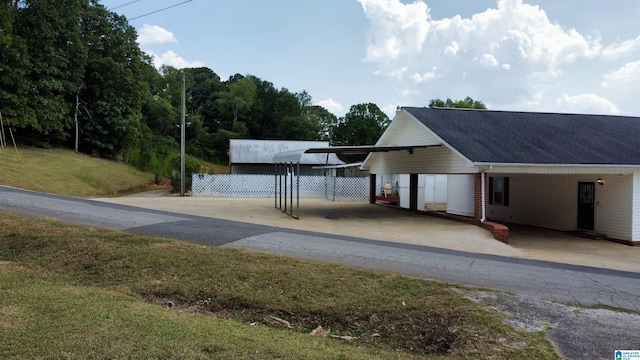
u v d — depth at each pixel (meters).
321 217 14.98
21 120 28.55
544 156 12.96
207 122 68.81
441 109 17.52
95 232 7.99
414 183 17.75
